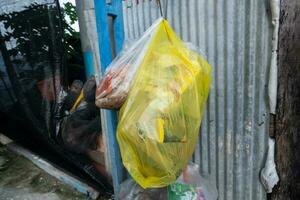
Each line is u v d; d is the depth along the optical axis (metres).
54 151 2.85
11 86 2.88
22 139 3.25
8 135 3.40
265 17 1.42
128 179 2.00
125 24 1.92
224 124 1.67
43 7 2.51
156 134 1.30
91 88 2.51
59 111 2.69
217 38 1.58
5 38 2.72
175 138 1.39
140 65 1.49
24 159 3.14
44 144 2.93
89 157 2.59
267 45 1.45
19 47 2.69
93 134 2.57
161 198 1.79
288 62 1.58
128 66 1.52
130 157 1.40
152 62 1.49
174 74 1.43
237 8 1.48
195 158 1.83
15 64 2.76
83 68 3.37
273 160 1.58
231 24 1.52
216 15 1.55
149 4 1.77
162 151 1.34
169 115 1.35
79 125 2.59
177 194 1.72
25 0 2.55
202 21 1.61
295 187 1.92
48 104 2.70
